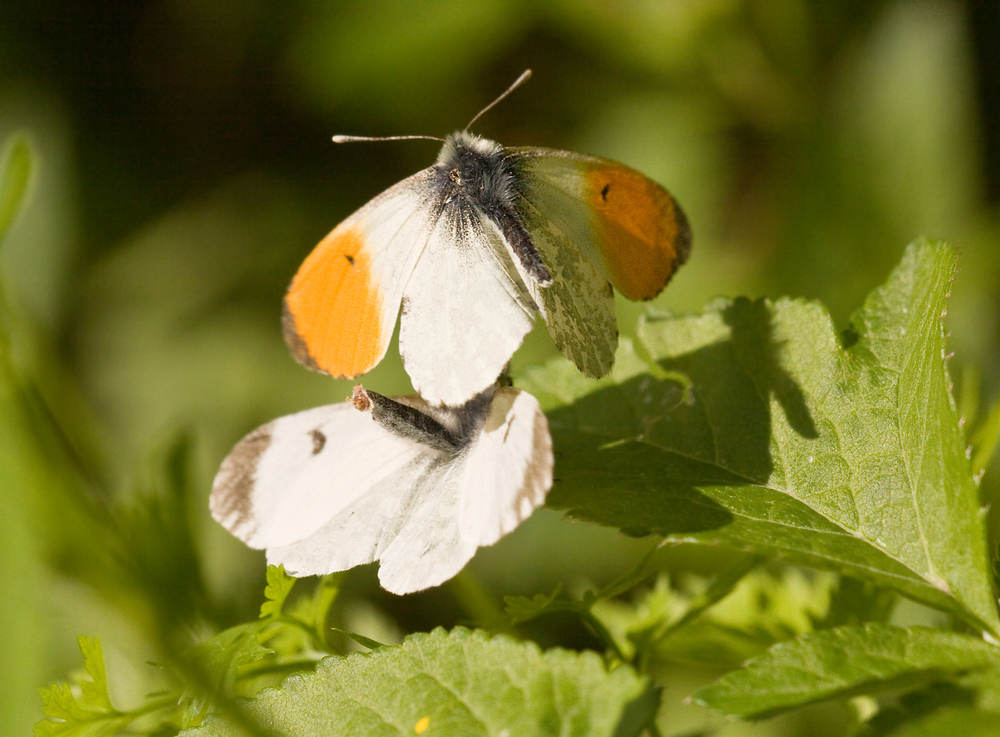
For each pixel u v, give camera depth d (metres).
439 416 0.45
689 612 0.45
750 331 0.45
